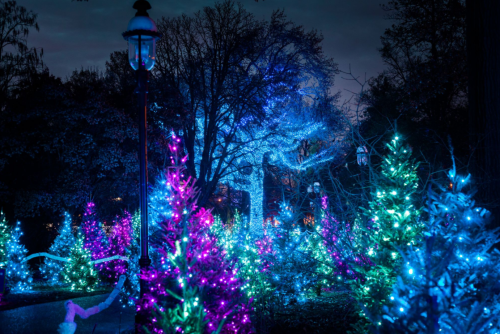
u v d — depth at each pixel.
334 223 10.50
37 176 24.14
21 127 23.38
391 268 6.26
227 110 33.06
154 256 10.02
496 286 4.41
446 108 27.20
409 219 6.68
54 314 9.63
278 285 10.86
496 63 9.24
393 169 6.98
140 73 7.42
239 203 43.97
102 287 15.52
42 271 16.45
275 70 34.41
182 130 30.27
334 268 9.83
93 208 22.59
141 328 6.23
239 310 7.12
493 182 8.83
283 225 11.77
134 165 24.50
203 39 33.28
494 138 9.05
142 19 7.52
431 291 3.94
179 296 5.62
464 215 4.89
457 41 21.55
